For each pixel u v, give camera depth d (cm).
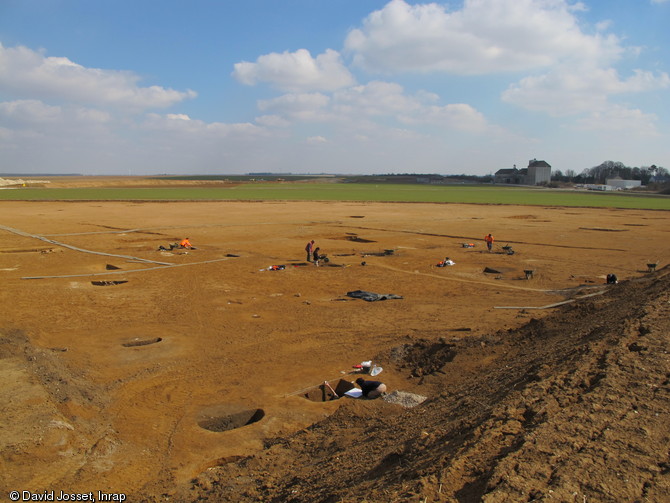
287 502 651
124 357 1316
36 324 1600
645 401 696
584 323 1373
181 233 4250
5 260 2870
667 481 512
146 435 912
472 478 548
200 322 1680
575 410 680
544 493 494
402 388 1148
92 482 750
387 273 2667
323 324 1670
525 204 8625
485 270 2783
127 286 2247
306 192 11900
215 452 860
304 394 1126
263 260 3030
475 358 1284
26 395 997
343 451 802
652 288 1631
